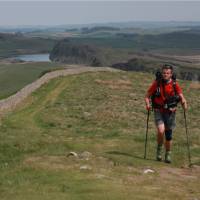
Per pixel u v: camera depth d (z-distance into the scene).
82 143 25.92
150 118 38.28
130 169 17.69
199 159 21.55
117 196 13.34
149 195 13.78
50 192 13.80
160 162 19.88
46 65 156.88
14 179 15.62
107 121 36.00
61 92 54.91
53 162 18.42
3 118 36.75
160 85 19.17
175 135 29.28
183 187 15.38
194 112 43.19
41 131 31.11
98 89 58.22
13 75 113.00
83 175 16.05
